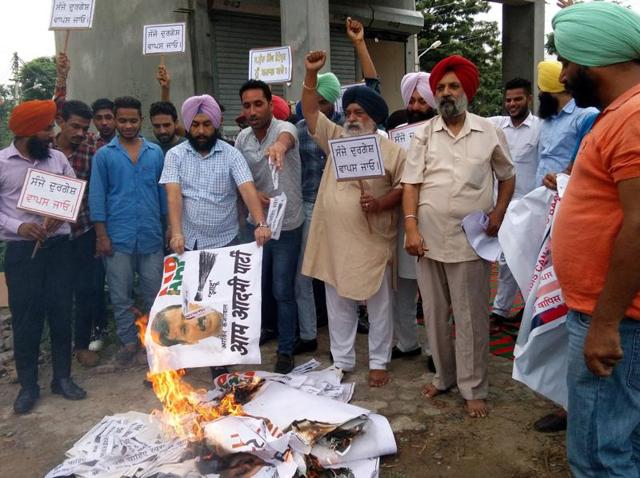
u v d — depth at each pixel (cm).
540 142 448
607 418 192
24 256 353
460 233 325
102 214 398
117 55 1063
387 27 1064
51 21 495
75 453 289
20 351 357
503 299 482
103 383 397
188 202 355
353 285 357
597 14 182
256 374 364
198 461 259
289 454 259
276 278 398
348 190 362
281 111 507
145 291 425
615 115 174
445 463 289
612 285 172
